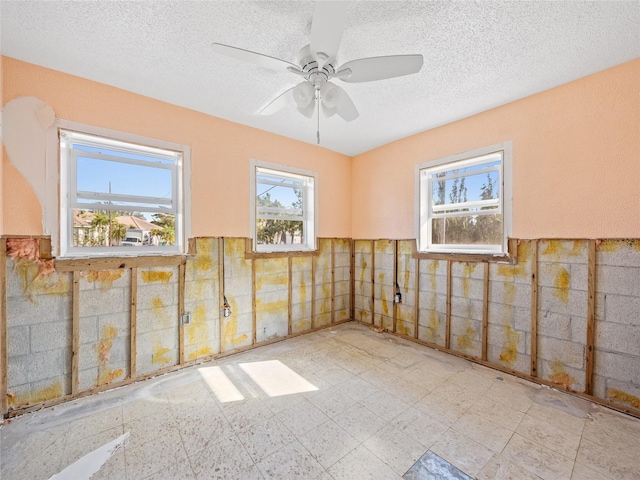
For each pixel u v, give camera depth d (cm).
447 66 207
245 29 172
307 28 172
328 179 403
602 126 213
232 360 290
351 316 432
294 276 363
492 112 274
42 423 190
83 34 175
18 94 199
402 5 152
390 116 291
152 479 148
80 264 219
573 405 213
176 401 217
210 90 243
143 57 199
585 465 157
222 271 297
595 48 187
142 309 249
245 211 315
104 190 240
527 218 252
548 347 240
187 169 274
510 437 179
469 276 293
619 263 206
